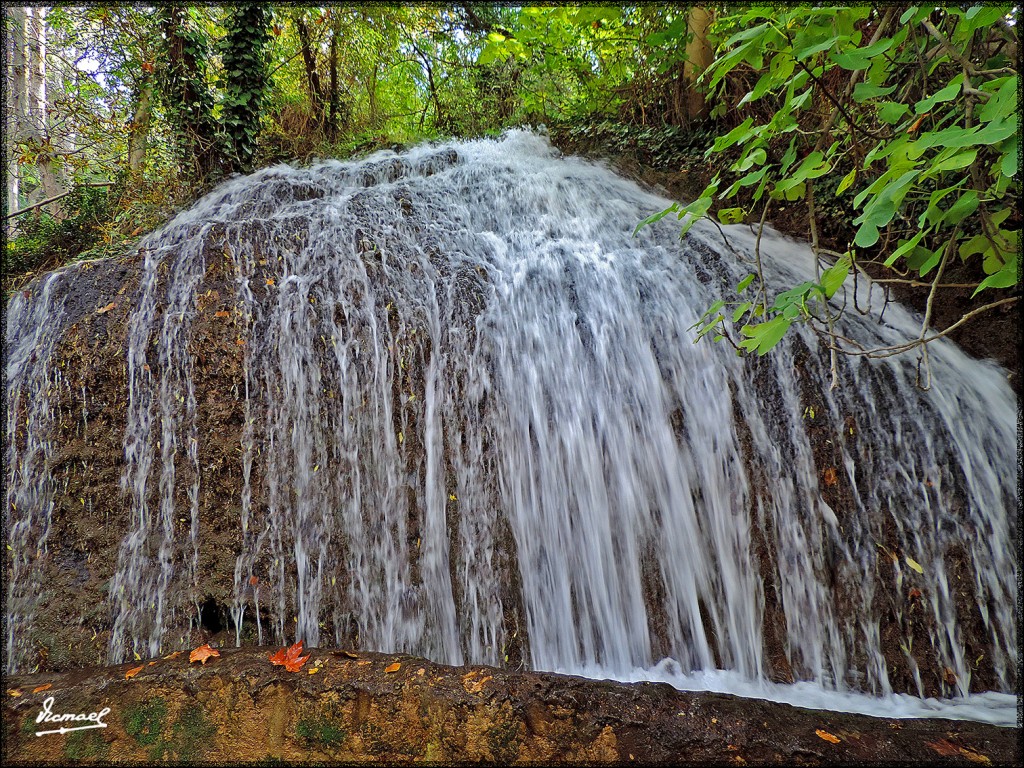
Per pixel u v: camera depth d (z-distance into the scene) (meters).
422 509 3.41
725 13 3.97
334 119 8.73
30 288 3.81
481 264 4.09
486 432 3.54
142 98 6.99
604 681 2.33
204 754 2.27
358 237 4.02
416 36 8.98
